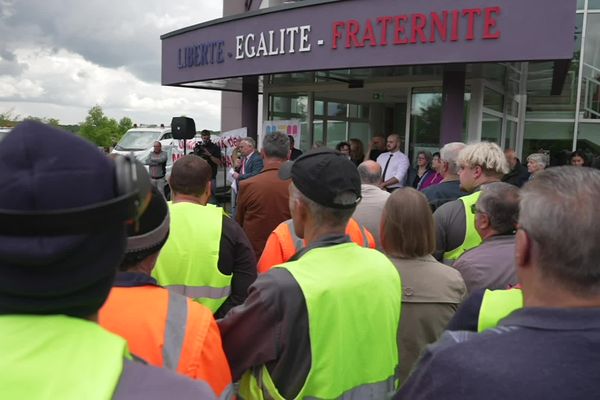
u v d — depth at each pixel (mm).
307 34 6914
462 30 5750
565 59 5340
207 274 2336
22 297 730
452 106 6867
